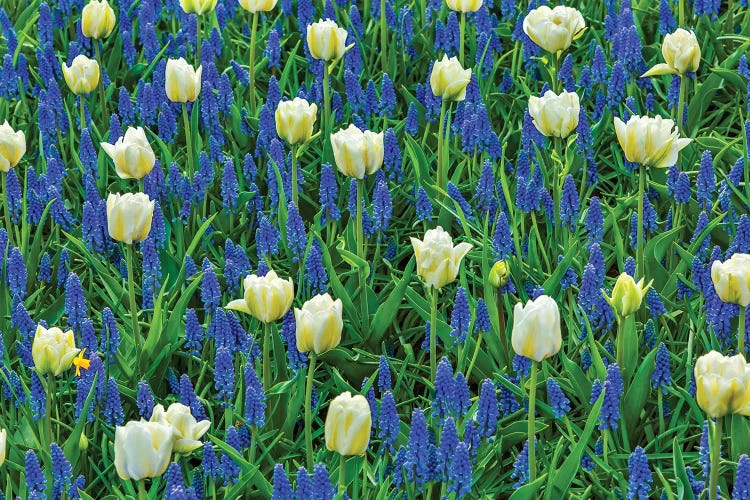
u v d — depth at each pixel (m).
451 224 5.49
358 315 5.00
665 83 6.69
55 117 6.09
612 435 4.36
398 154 5.67
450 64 5.39
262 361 4.73
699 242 5.05
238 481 3.94
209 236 5.37
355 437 3.51
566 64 6.20
